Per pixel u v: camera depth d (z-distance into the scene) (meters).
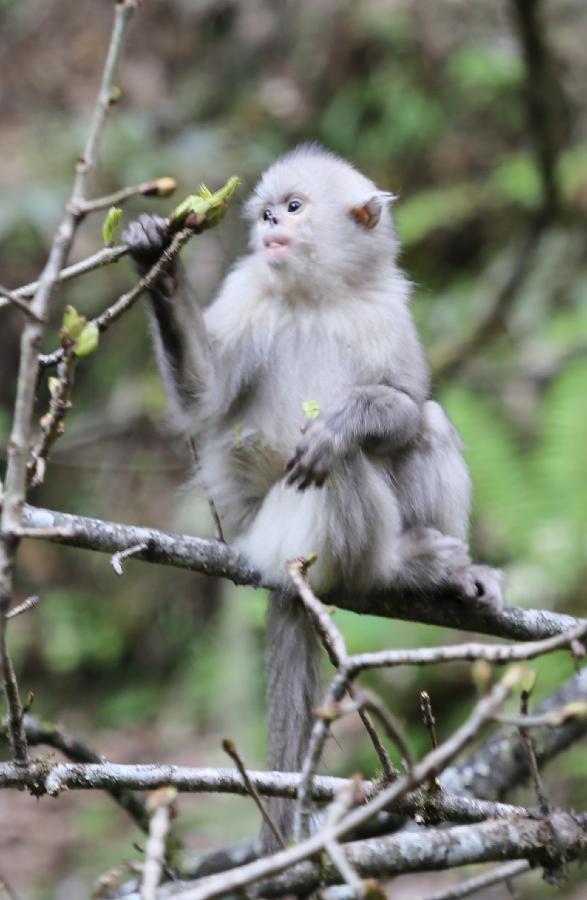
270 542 7.25
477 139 17.22
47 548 16.12
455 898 5.39
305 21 17.58
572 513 11.95
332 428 6.99
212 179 15.70
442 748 3.81
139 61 17.19
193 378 7.34
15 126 16.38
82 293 15.91
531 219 14.80
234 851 7.45
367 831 6.96
